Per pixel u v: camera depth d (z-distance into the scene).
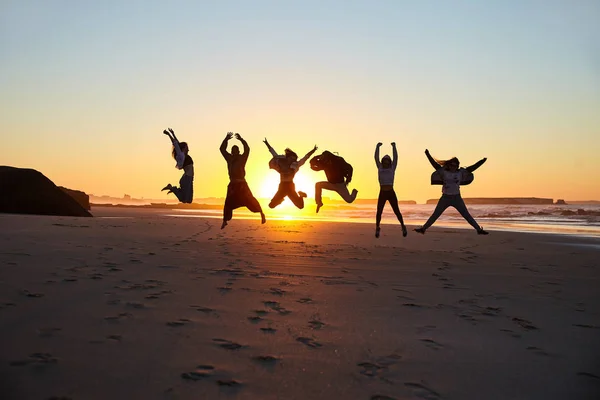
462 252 11.48
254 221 23.50
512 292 6.44
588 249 12.81
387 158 12.33
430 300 5.71
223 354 3.54
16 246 8.69
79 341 3.67
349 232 17.09
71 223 15.74
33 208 22.94
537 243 14.50
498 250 12.27
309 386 3.04
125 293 5.30
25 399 2.67
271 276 6.82
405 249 11.68
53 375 3.02
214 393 2.87
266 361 3.45
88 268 6.73
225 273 6.87
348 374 3.27
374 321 4.65
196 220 22.75
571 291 6.65
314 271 7.48
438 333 4.33
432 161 12.85
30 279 5.77
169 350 3.57
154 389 2.88
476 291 6.41
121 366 3.22
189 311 4.69
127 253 8.54
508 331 4.48
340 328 4.36
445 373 3.36
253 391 2.93
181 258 8.21
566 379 3.32
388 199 12.23
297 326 4.36
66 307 4.61
